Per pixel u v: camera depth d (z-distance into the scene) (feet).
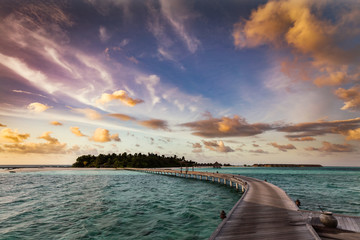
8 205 69.26
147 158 584.81
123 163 511.81
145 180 188.24
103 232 42.70
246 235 28.43
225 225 32.76
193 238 39.27
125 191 106.73
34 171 339.36
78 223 48.65
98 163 529.86
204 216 54.90
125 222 49.37
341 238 28.76
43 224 47.96
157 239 38.78
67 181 167.84
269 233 29.17
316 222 34.76
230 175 140.56
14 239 39.27
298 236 28.02
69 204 70.59
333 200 79.77
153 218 52.80
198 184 151.84
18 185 135.74
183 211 60.44
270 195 60.29
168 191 109.29
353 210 62.64
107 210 61.57
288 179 205.26
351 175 283.79
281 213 39.96
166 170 261.65
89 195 91.40
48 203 72.54
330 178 219.82
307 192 103.91
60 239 39.06
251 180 106.73
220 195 96.43
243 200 52.85
